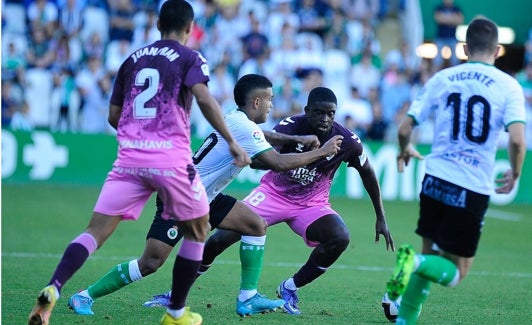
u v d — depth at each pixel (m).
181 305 19.14
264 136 21.58
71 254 18.11
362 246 39.78
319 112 22.31
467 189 18.31
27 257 32.31
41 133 59.53
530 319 23.19
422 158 20.02
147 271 21.45
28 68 65.06
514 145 18.11
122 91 19.27
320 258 22.48
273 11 74.00
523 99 18.53
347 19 75.94
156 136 18.28
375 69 69.44
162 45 18.73
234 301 24.45
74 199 52.53
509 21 82.44
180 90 18.33
